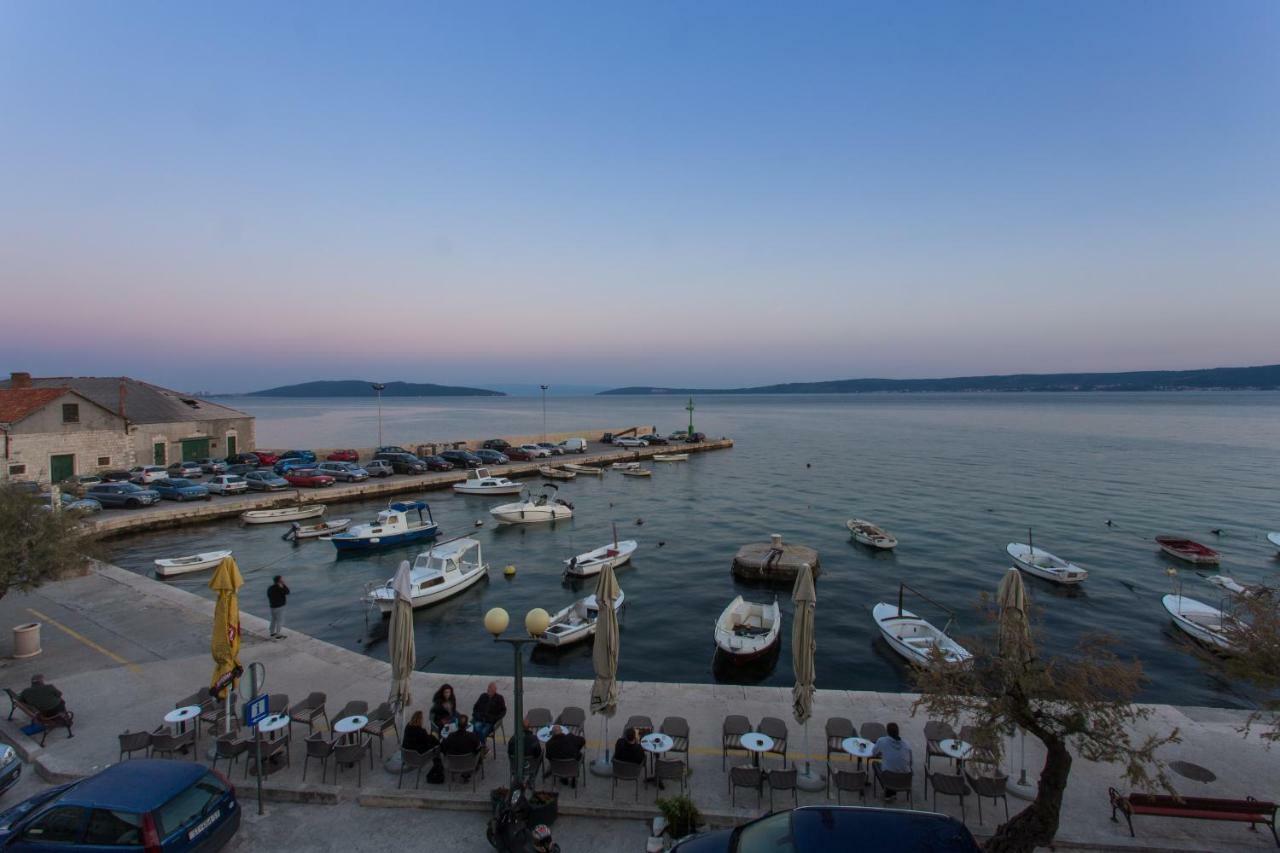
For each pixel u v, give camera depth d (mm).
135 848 9469
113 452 58156
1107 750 10047
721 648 24969
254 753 13281
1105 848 11070
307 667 18578
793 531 48344
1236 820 11180
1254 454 95438
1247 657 12742
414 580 31500
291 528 45500
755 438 131875
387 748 14180
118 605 24125
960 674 10875
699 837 8977
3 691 16812
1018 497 61438
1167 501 59000
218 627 14328
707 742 14469
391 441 129875
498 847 10547
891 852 7797
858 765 12906
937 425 169000
